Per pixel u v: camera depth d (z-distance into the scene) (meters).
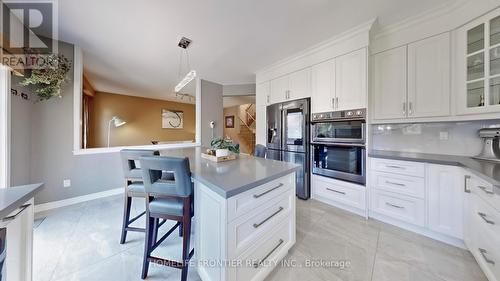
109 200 2.97
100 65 3.76
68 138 2.78
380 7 1.97
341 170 2.57
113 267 1.51
